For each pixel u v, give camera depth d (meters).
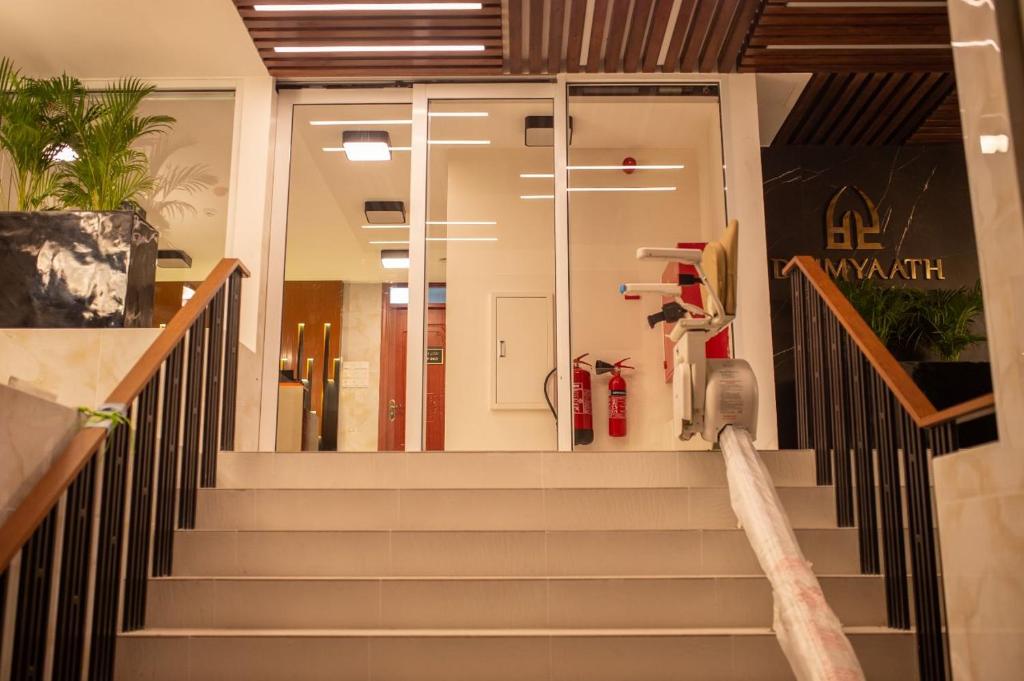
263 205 6.52
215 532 4.11
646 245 6.95
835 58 6.42
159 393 3.98
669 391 6.80
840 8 5.94
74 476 2.86
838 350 4.54
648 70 6.60
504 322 6.78
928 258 7.47
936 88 6.85
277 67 6.57
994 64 2.49
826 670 2.98
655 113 6.95
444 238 6.84
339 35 6.18
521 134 6.91
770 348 6.36
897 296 6.86
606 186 7.02
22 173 5.57
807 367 5.11
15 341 4.91
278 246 6.61
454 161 6.89
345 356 8.61
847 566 4.14
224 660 3.48
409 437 6.40
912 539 3.49
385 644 3.49
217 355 4.70
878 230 7.51
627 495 4.45
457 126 6.89
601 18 6.02
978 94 2.58
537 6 5.89
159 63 6.51
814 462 4.84
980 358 7.22
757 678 3.48
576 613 3.80
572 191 7.00
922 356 6.88
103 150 5.62
